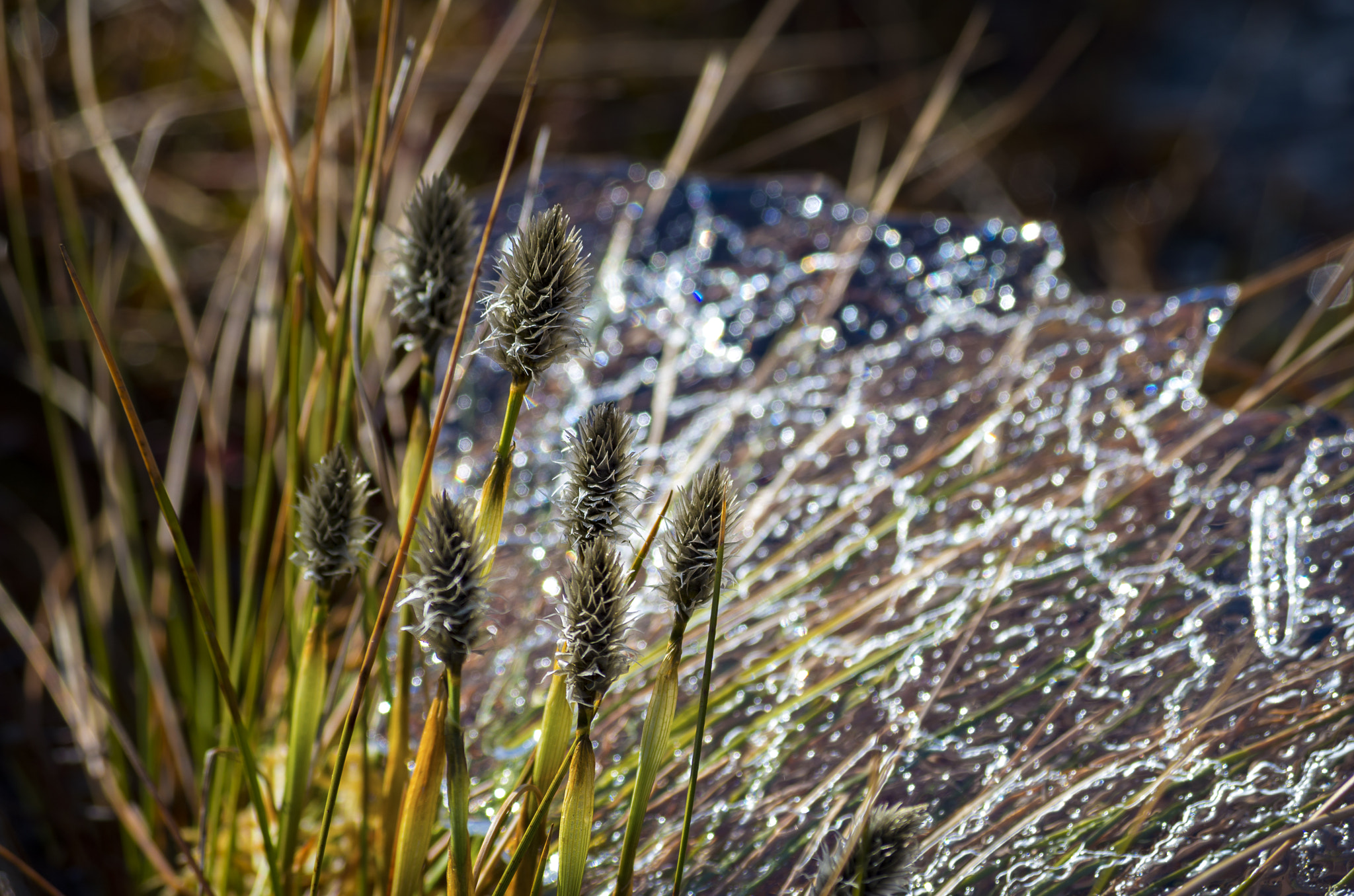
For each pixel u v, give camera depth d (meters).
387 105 0.57
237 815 0.59
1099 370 0.71
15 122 1.07
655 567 0.51
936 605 0.60
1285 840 0.55
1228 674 0.57
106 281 0.87
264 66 0.59
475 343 0.51
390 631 0.61
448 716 0.51
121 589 0.87
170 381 1.03
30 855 0.68
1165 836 0.55
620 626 0.50
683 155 0.89
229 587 0.87
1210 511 0.61
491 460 0.71
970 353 0.75
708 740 0.58
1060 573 0.60
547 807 0.51
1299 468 0.61
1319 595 0.58
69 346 0.78
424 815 0.51
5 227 1.03
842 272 0.83
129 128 1.10
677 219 0.88
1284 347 0.81
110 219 1.08
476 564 0.50
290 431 0.58
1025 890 0.55
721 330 0.80
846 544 0.63
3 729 0.77
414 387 0.87
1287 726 0.56
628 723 0.59
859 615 0.60
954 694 0.58
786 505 0.66
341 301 0.58
